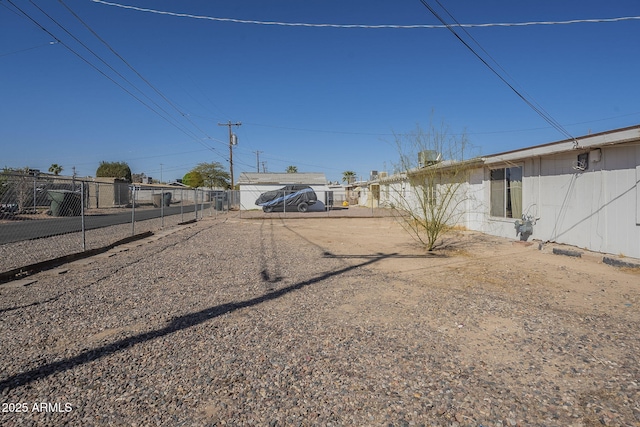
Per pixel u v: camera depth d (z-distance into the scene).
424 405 2.90
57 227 16.77
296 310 5.20
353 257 9.55
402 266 8.34
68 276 7.29
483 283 6.75
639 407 2.86
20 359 3.64
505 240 12.50
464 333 4.37
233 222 21.75
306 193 32.78
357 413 2.79
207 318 4.85
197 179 66.56
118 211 30.75
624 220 8.51
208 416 2.75
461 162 11.48
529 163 11.72
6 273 6.89
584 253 9.09
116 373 3.38
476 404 2.91
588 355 3.77
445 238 13.18
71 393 3.04
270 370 3.45
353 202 49.91
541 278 7.12
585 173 9.59
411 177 12.11
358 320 4.80
